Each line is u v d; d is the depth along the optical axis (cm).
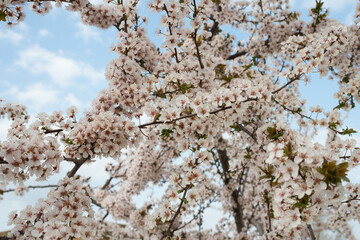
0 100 438
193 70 415
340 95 386
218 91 299
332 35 342
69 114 299
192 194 288
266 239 425
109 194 789
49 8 392
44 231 248
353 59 567
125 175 815
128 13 356
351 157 264
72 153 285
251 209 821
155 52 405
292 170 192
